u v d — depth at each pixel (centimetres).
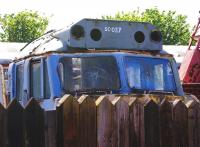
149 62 714
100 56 683
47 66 666
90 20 689
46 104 654
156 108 570
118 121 555
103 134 549
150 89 700
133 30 720
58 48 671
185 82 1127
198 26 1179
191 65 1130
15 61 786
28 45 813
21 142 511
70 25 687
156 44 733
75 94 652
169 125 575
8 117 507
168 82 727
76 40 677
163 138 572
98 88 668
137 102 563
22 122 513
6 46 1546
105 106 550
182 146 582
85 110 544
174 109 579
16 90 772
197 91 1073
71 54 670
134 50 717
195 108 590
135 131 561
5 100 912
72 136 537
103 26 697
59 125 532
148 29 729
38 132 520
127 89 676
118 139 554
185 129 584
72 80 661
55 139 529
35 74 705
